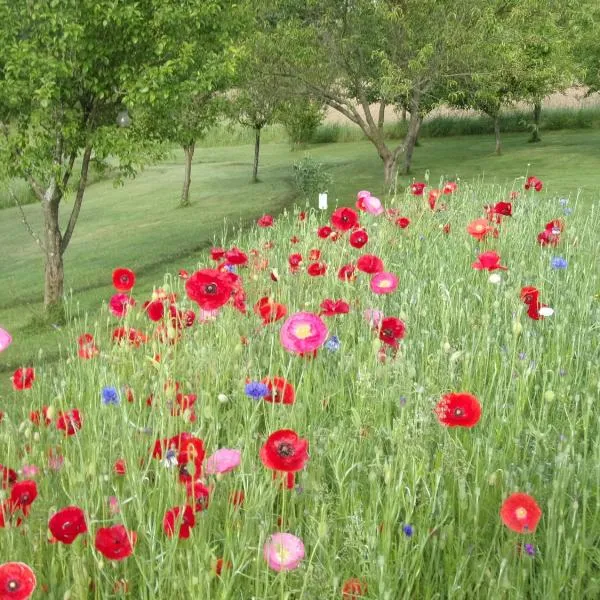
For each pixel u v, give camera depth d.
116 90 11.52
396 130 43.94
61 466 3.33
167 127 12.42
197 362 4.20
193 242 16.33
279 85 21.80
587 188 18.92
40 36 10.54
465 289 6.64
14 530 2.74
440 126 43.59
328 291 6.19
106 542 2.42
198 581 2.33
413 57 21.12
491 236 8.14
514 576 2.72
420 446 3.12
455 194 13.22
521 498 2.34
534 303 4.70
